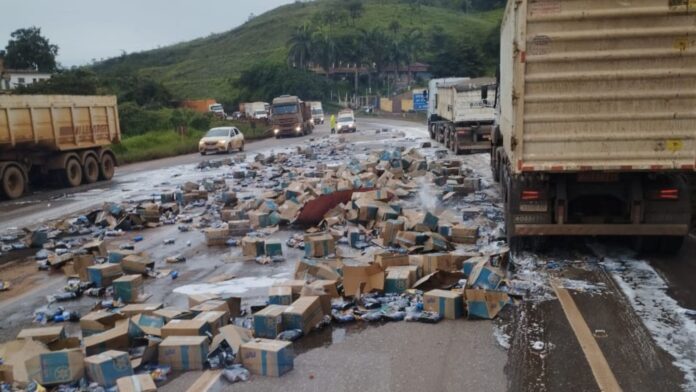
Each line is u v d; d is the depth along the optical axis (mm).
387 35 102125
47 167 20281
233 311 6328
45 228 12477
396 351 5324
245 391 4664
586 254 8445
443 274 7020
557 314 6059
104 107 22938
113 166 23734
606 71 7547
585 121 7707
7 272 9148
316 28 110000
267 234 10969
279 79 95375
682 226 7918
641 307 6172
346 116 48062
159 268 8906
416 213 10977
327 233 10102
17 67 84125
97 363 4773
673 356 4984
